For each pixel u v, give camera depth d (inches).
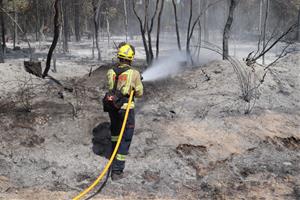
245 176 198.4
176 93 296.5
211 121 250.1
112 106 189.5
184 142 222.8
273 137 239.6
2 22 827.4
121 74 191.5
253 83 309.7
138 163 203.2
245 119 257.1
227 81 312.0
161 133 230.7
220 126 244.8
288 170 204.4
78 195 169.9
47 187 181.6
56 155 206.1
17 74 319.6
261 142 233.0
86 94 284.4
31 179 187.6
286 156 221.0
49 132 225.8
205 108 267.7
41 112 245.3
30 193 173.5
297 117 271.4
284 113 275.6
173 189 184.9
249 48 991.6
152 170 198.7
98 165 200.7
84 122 237.5
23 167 195.9
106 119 242.5
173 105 271.4
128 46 196.9
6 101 259.4
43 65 540.7
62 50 1019.9
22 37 1449.3
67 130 228.7
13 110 245.8
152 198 175.5
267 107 281.6
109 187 183.5
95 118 242.5
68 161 201.9
